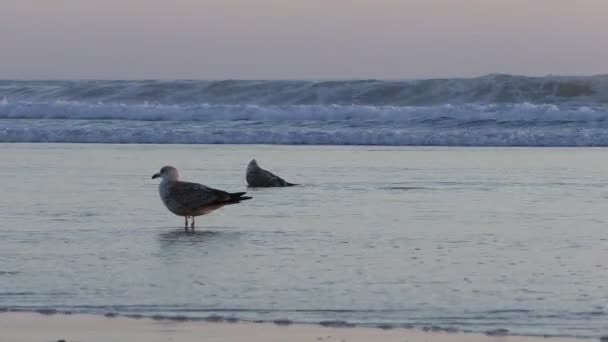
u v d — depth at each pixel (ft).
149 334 29.30
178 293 35.17
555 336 29.27
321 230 50.29
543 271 39.29
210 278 37.78
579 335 29.37
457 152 103.86
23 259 41.91
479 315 31.91
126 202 61.36
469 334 29.48
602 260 41.73
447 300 34.09
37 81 238.89
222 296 34.65
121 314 31.99
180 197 50.70
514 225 52.08
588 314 32.04
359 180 75.25
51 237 47.91
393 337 29.09
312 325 30.55
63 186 69.62
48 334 29.32
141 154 98.07
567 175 78.84
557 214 56.44
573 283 36.94
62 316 31.78
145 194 65.36
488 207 59.57
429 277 38.04
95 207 59.00
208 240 47.09
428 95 173.68
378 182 73.77
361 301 33.86
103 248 44.73
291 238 47.62
